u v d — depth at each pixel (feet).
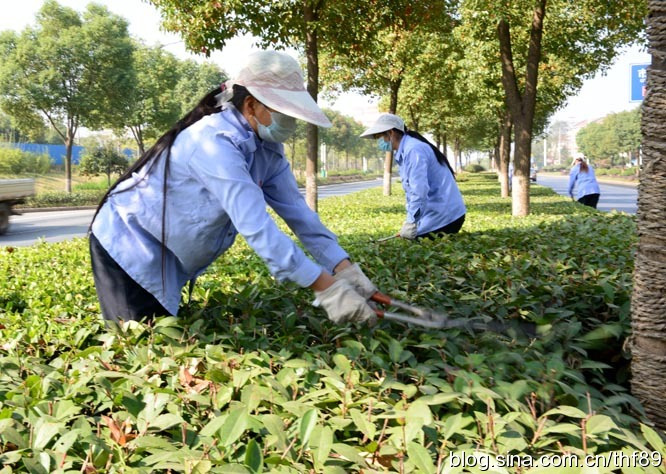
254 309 9.72
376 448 5.60
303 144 245.86
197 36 35.96
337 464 5.64
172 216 8.66
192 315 9.37
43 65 95.91
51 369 7.40
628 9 46.85
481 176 185.98
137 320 9.34
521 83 70.08
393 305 9.05
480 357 7.32
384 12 40.45
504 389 6.50
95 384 6.90
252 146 8.36
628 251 15.97
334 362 7.71
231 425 5.44
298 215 9.78
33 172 140.87
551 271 12.71
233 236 9.52
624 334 9.07
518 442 5.59
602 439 5.85
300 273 7.89
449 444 5.78
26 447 5.57
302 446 5.40
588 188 51.85
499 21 45.37
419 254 15.16
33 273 14.88
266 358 7.42
